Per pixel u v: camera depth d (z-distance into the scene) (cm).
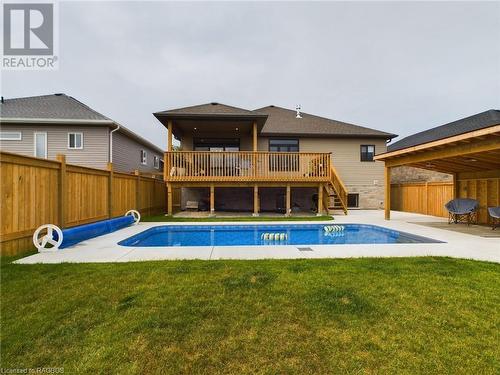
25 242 527
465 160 882
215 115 1211
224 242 793
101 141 1338
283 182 1239
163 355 220
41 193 572
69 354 220
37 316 271
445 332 250
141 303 298
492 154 754
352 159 1647
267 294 321
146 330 250
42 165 574
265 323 263
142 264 434
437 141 775
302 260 468
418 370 204
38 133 1314
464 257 499
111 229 795
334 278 373
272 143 1608
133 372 202
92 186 779
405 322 265
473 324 261
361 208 1648
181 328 254
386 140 1666
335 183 1405
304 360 216
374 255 514
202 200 1525
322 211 1396
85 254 515
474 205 996
